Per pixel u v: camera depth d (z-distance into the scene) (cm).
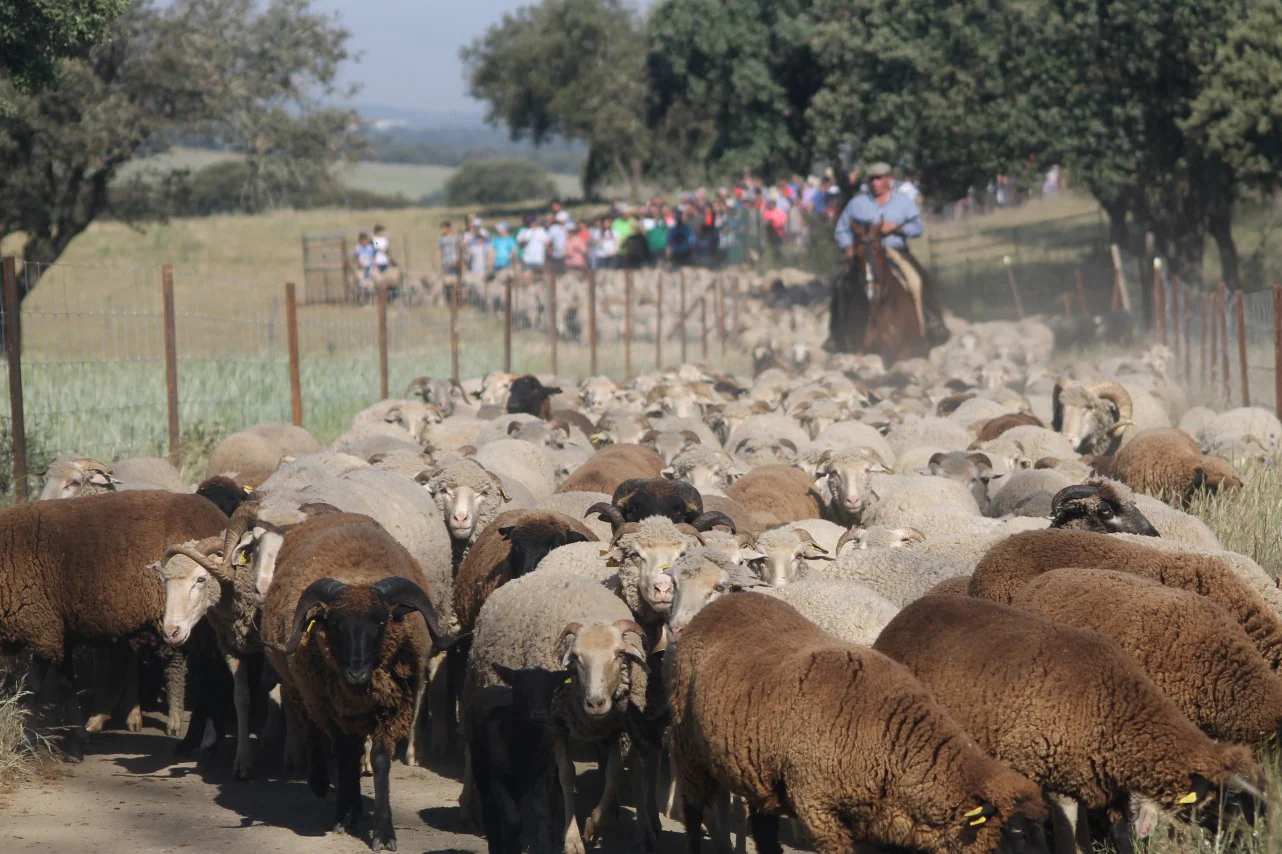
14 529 1014
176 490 1388
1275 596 813
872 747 621
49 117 3228
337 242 6300
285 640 882
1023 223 6469
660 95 6544
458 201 13662
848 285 3166
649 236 5906
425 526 1152
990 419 1798
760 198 6219
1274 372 2059
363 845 837
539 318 4462
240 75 3897
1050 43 3575
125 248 6494
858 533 1062
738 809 848
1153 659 690
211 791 958
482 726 813
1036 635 657
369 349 3459
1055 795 677
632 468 1436
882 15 4184
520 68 8381
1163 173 3534
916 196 5453
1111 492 972
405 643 855
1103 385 1762
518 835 801
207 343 3478
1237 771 613
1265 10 3181
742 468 1538
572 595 866
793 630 711
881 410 2142
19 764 958
